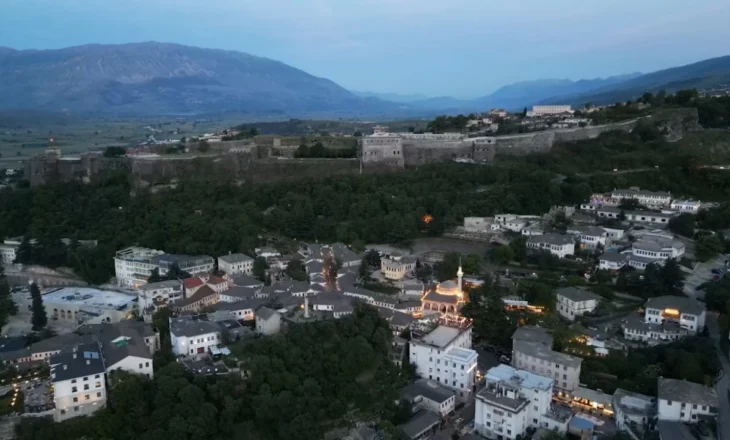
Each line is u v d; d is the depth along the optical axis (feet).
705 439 467.93
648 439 479.41
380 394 562.66
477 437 517.14
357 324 637.71
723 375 568.00
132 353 538.88
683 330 634.84
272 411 520.42
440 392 577.43
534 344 620.08
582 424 516.32
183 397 506.48
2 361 574.97
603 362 604.08
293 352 570.46
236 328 617.21
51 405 499.92
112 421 493.77
